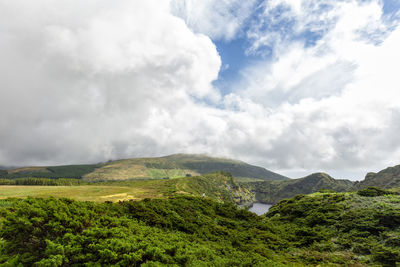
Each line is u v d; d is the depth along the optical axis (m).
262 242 25.64
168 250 13.38
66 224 11.73
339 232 28.23
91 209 16.66
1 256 9.36
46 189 54.19
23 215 10.73
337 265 18.80
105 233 12.23
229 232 26.19
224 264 14.30
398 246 21.23
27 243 10.23
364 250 21.77
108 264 9.99
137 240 13.72
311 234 28.67
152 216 22.25
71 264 9.78
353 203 36.41
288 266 17.47
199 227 25.19
